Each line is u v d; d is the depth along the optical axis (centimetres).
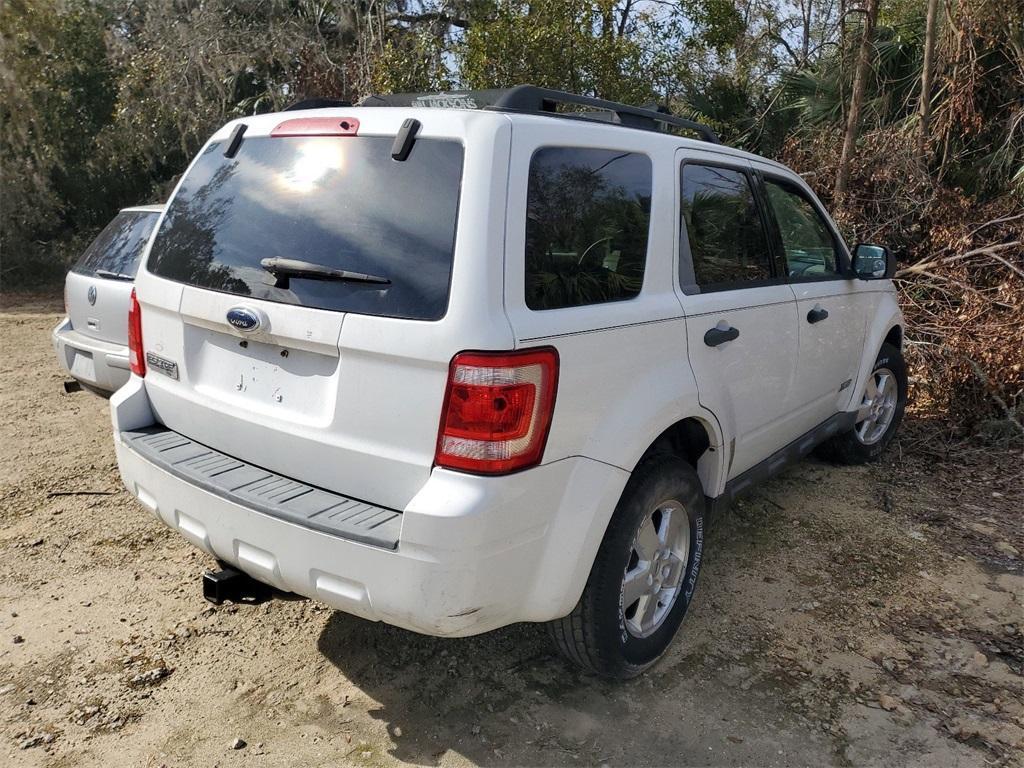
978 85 840
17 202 1355
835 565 388
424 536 222
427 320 227
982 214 739
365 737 273
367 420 239
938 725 281
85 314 525
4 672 304
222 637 327
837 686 301
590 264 264
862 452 506
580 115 294
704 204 329
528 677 304
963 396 573
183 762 261
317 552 238
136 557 390
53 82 1397
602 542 272
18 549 396
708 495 334
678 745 270
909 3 1065
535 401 233
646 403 274
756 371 348
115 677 302
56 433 564
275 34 1342
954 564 390
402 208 241
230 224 279
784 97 1069
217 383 283
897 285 726
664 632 310
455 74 1030
